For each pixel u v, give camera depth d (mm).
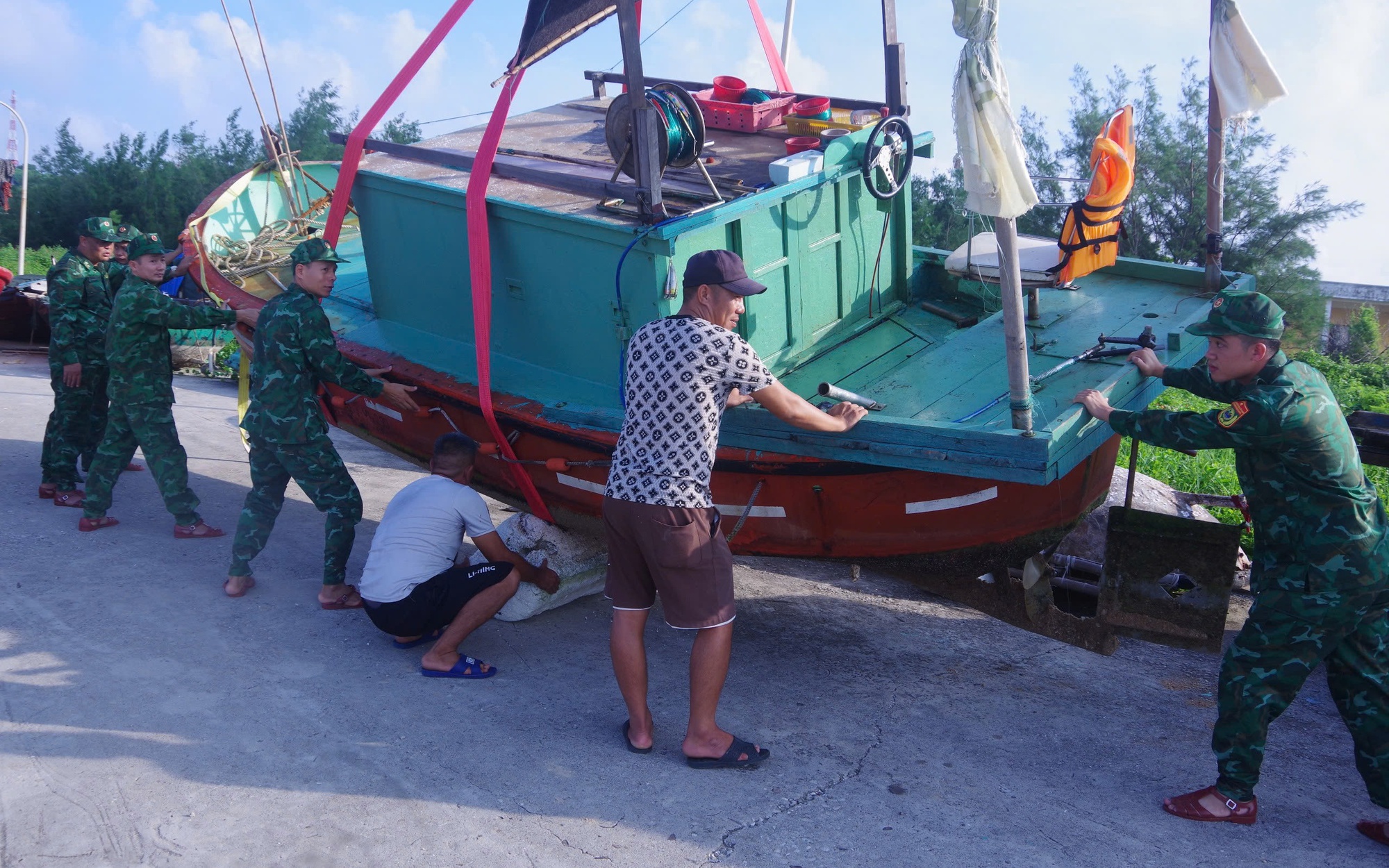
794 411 3678
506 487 5496
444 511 4469
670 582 3594
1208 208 5098
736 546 4754
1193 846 3387
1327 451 3221
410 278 5762
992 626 5605
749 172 4902
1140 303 5156
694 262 3578
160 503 6555
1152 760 4027
